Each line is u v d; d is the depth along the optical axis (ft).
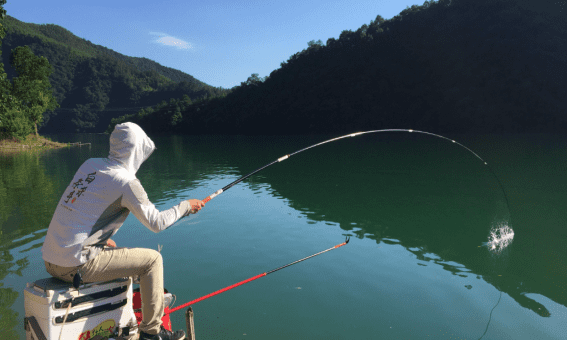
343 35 350.02
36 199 36.04
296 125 270.87
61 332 6.39
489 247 20.43
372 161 67.77
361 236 22.82
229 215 28.19
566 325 12.38
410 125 220.64
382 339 11.69
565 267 17.46
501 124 181.88
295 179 47.73
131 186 6.22
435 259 18.71
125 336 6.91
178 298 14.80
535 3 202.39
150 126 391.86
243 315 13.33
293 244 21.30
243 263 18.45
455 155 75.87
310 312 13.52
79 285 6.19
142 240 22.16
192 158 84.94
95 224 6.23
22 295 15.14
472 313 13.30
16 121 137.08
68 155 104.32
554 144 101.35
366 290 15.26
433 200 33.50
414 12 286.46
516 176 46.62
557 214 27.86
